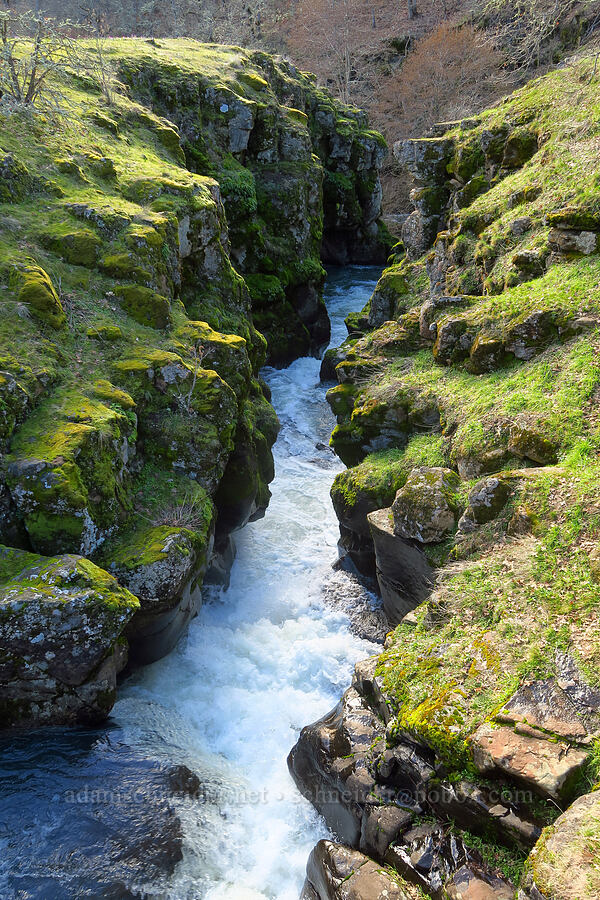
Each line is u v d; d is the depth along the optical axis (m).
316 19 41.19
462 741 4.55
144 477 7.64
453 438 8.17
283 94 21.80
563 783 4.05
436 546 7.16
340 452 10.32
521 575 5.71
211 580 8.94
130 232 8.97
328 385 16.09
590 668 4.63
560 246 8.85
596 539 5.62
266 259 16.94
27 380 6.85
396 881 4.48
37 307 7.55
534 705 4.58
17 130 9.95
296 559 9.95
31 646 5.59
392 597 8.09
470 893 4.07
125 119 12.52
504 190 11.16
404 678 5.40
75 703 6.03
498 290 9.83
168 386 7.95
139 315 8.59
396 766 5.04
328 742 5.73
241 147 16.80
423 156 12.94
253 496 9.52
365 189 27.89
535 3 12.98
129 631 6.73
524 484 6.45
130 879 5.01
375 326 13.48
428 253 12.74
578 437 6.81
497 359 8.67
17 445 6.45
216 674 7.55
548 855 3.65
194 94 15.92
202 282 10.76
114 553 6.68
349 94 36.81
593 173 9.23
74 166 9.79
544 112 11.34
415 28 38.81
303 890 5.16
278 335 17.41
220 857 5.40
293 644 8.15
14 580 5.72
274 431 11.05
